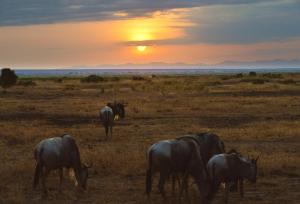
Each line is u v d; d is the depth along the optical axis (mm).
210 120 36344
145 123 34938
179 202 14156
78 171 15414
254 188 16203
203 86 77938
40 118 38062
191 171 14070
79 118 38000
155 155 13820
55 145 14891
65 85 90750
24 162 19828
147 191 14188
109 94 66500
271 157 20875
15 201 14312
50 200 14758
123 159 20062
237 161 13883
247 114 40031
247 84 85750
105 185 16656
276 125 32438
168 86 83250
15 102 52562
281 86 76938
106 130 28047
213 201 14531
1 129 30891
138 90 74750
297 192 15703
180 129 31156
